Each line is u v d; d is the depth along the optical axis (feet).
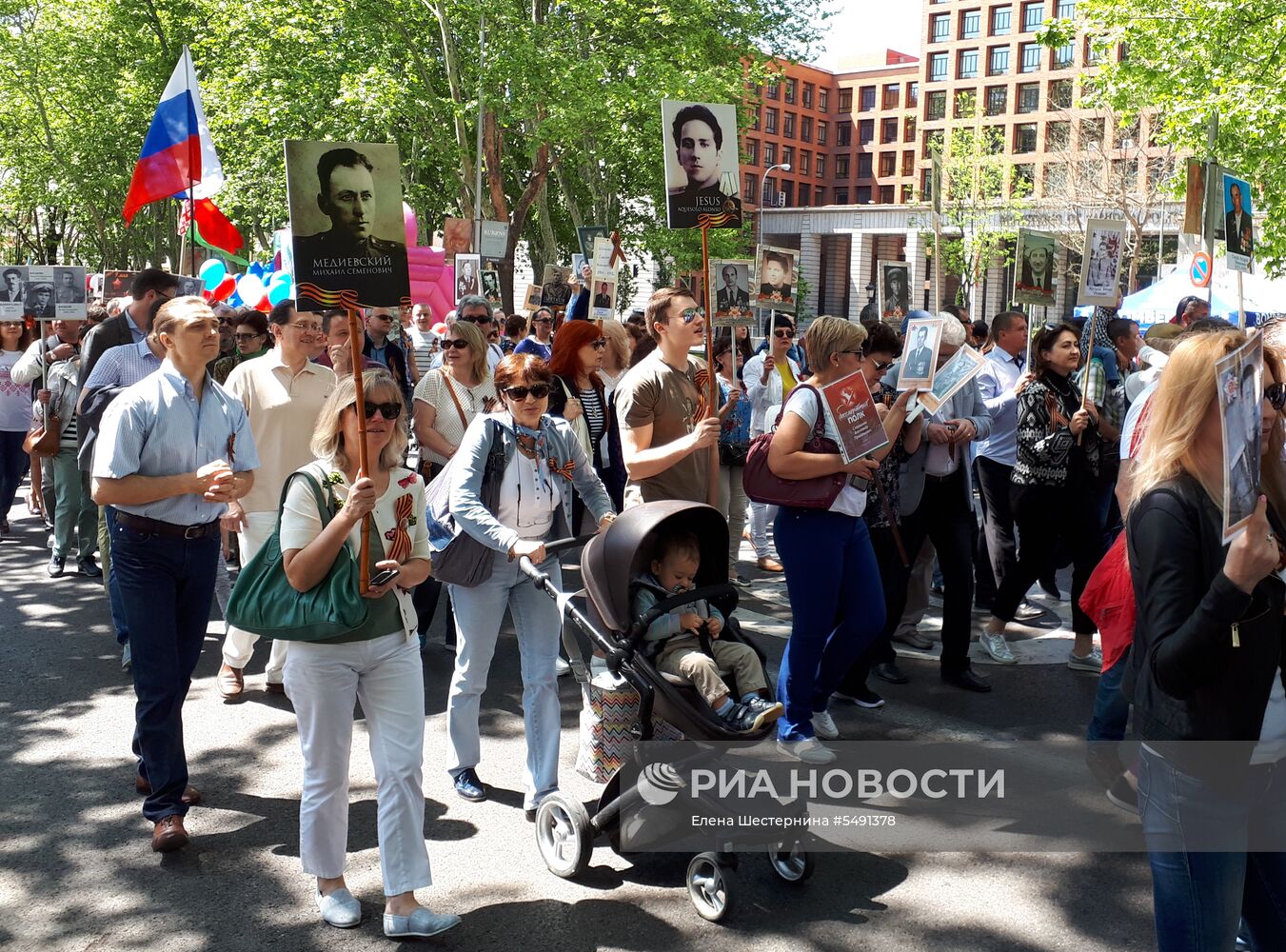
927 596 24.53
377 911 13.39
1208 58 71.56
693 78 106.52
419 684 13.17
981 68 296.30
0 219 176.96
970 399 22.63
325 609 12.42
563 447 16.48
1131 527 9.11
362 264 12.80
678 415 18.38
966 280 205.36
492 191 116.16
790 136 333.83
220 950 12.55
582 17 112.57
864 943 12.73
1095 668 22.66
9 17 156.87
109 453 14.52
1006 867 14.52
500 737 19.08
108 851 14.87
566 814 14.08
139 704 15.03
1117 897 13.78
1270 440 9.74
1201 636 8.38
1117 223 29.32
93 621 25.93
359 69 104.47
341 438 12.92
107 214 168.86
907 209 259.80
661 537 14.19
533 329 38.58
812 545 17.29
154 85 142.92
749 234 139.95
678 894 13.87
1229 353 8.20
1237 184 29.89
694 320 18.15
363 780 17.22
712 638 14.34
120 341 20.83
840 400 16.85
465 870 14.44
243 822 15.80
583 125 110.52
